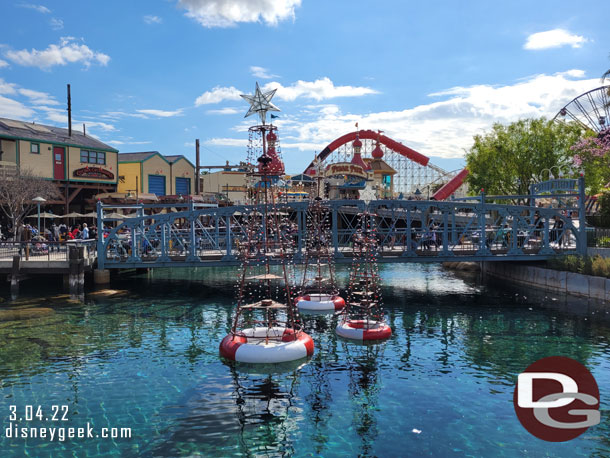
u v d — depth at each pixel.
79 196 52.50
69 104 52.72
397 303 26.89
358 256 21.64
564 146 45.09
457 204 30.72
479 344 18.42
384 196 65.81
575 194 31.92
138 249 34.50
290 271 40.12
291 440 10.78
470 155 49.81
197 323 22.08
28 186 40.31
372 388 13.92
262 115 16.08
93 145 52.84
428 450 10.31
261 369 15.62
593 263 27.52
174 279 36.56
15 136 44.31
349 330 19.34
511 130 47.16
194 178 66.25
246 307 17.20
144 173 57.41
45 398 13.21
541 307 25.20
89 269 31.00
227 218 30.38
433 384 14.24
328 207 30.14
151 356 17.02
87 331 20.48
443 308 25.33
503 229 31.83
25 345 18.34
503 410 12.36
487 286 33.00
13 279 29.23
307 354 16.72
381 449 10.37
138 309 25.19
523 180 46.66
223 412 12.31
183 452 10.25
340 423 11.66
